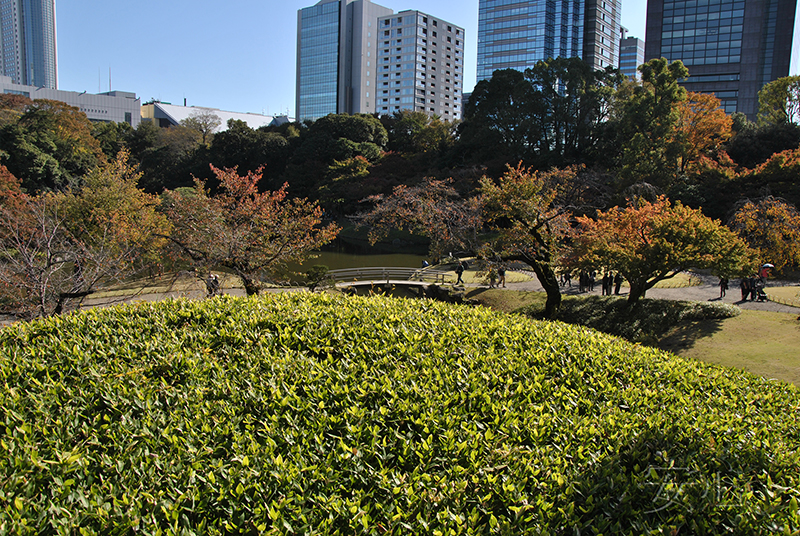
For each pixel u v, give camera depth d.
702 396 6.33
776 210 25.86
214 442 4.60
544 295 23.38
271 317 7.59
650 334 17.14
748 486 4.20
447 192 30.08
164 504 3.69
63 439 4.56
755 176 35.81
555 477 4.23
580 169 39.25
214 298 8.71
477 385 5.80
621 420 5.35
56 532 3.50
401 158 61.28
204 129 88.12
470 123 57.75
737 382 6.98
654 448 4.87
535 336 7.63
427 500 3.92
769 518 3.87
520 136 51.69
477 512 3.85
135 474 4.08
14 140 44.06
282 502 3.75
